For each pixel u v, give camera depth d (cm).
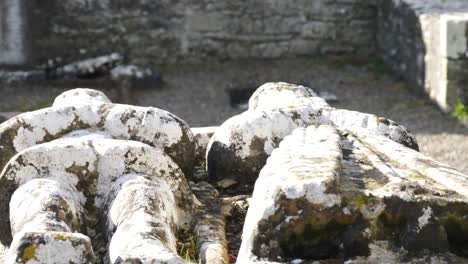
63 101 570
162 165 472
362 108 1159
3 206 457
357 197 368
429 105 1148
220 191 536
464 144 995
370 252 368
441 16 1120
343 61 1384
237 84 1234
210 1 1401
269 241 366
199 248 429
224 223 474
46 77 1309
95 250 430
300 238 369
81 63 1300
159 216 416
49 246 357
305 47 1416
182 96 1228
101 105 520
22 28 1346
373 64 1362
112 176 466
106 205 445
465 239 377
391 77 1292
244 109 1160
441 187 389
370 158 427
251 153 531
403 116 1117
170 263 351
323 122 538
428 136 1030
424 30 1167
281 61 1402
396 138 529
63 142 469
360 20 1410
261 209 367
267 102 601
